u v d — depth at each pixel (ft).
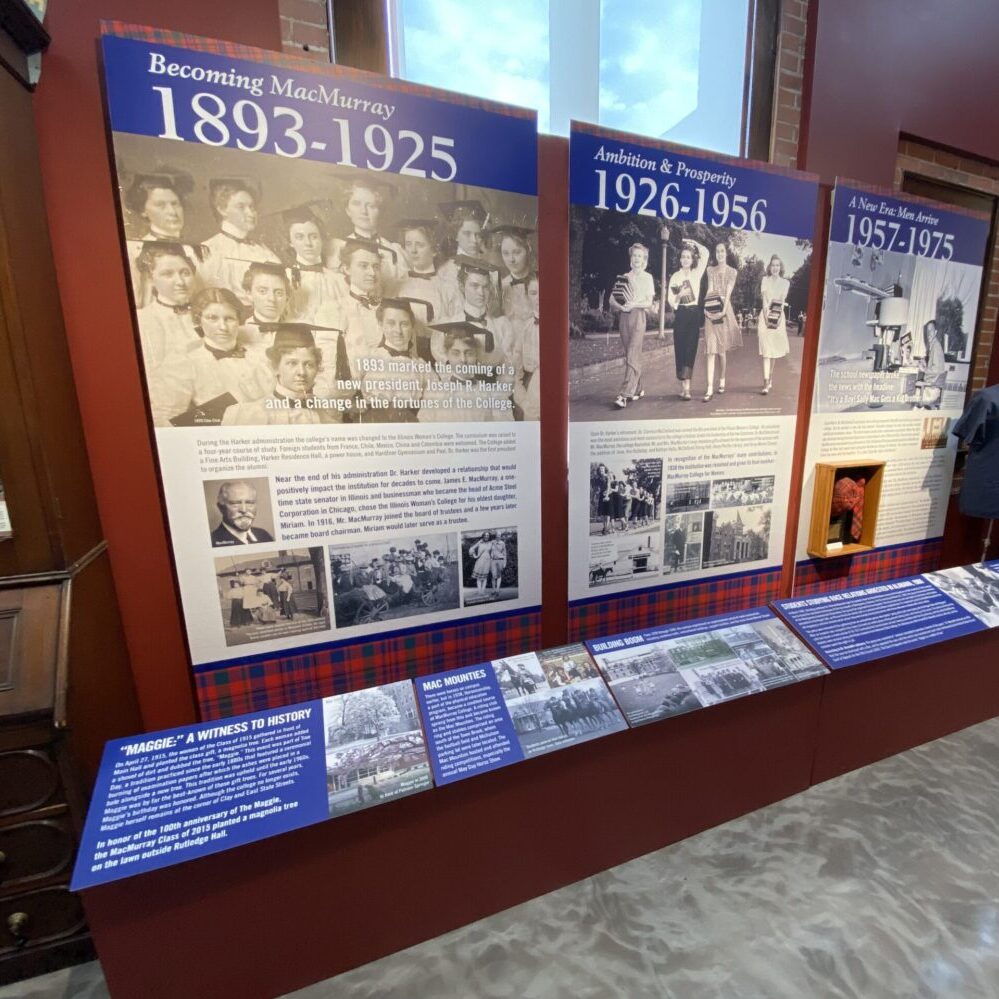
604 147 5.04
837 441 7.25
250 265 4.10
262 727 3.76
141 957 3.24
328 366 4.47
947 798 5.37
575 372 5.46
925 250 7.18
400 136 4.30
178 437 4.21
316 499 4.68
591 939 3.98
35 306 3.49
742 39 7.00
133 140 3.68
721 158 5.57
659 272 5.58
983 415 7.39
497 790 3.94
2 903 3.62
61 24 3.61
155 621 4.67
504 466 5.30
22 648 3.37
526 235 4.92
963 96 7.43
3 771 3.40
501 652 5.76
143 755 3.51
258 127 3.92
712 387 6.14
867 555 8.05
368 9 4.75
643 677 4.64
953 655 6.08
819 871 4.54
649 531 6.23
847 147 6.79
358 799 3.44
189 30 4.01
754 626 5.44
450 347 4.84
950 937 3.93
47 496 3.48
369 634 5.14
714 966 3.75
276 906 3.49
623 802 4.51
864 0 6.44
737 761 4.99
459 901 4.06
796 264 6.25
